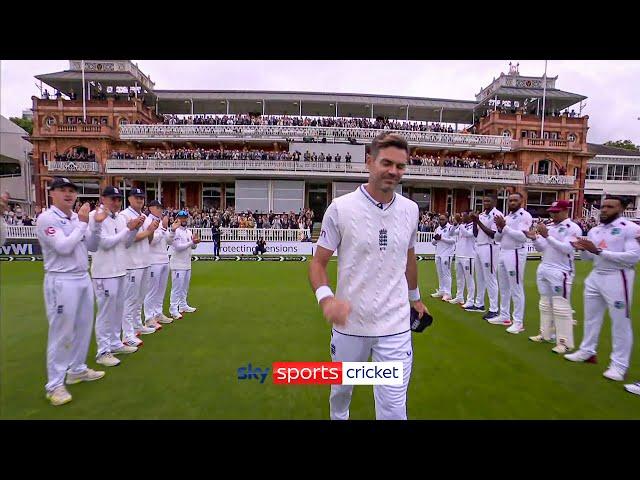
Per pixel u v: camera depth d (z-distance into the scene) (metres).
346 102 30.89
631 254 4.00
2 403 3.53
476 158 31.17
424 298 9.12
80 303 3.86
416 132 28.12
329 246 2.32
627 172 36.50
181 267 6.89
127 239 4.68
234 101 30.83
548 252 5.30
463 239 7.90
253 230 20.22
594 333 4.61
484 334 5.93
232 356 4.81
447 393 3.77
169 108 33.09
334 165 26.11
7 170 34.12
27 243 18.38
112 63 30.11
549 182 29.33
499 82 34.62
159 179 27.28
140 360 4.68
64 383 3.85
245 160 25.89
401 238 2.37
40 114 28.25
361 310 2.34
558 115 32.31
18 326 6.11
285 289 9.59
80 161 27.25
